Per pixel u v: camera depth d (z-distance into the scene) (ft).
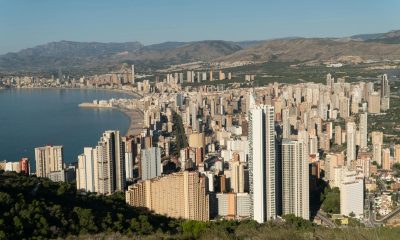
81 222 277.03
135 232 280.10
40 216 264.72
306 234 252.42
